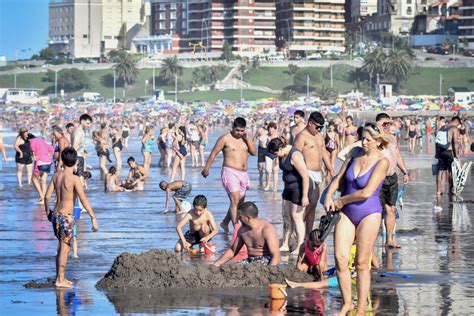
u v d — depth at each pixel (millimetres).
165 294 15453
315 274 16766
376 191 13266
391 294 15203
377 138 13266
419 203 31078
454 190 33062
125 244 21578
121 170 49844
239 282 16250
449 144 32406
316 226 24344
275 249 17344
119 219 26828
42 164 31312
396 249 20484
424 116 196000
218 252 20438
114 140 45531
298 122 25891
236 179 22062
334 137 39875
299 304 14555
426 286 15945
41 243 21594
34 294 15406
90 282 16562
